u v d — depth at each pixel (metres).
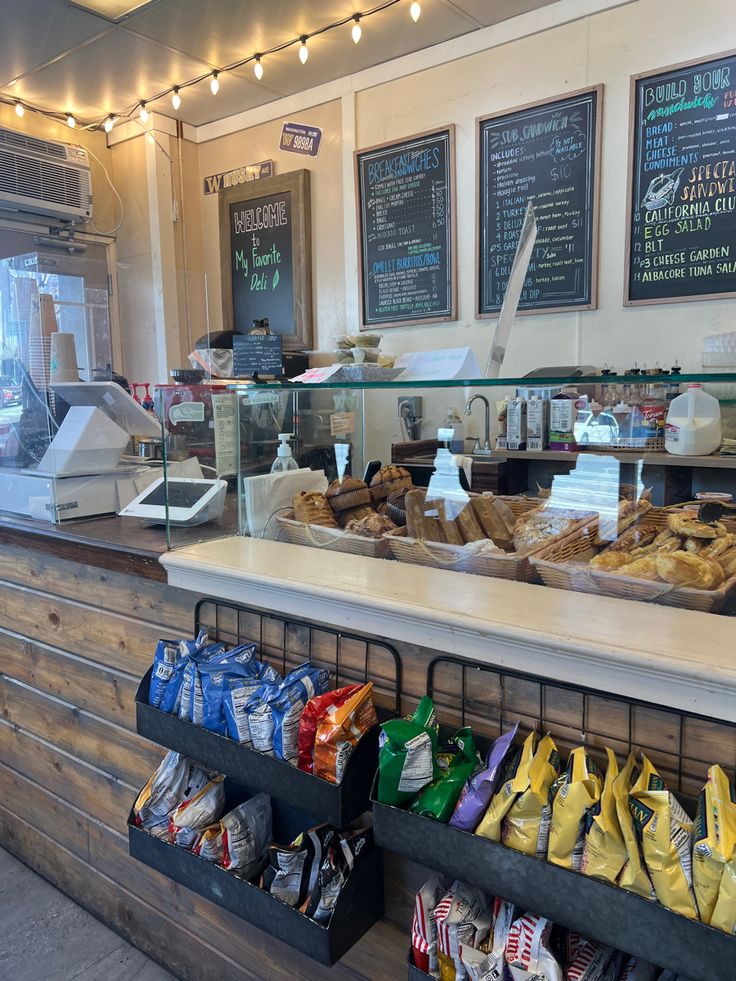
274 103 3.66
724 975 0.77
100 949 1.85
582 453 1.25
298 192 3.60
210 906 1.62
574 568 1.15
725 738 0.90
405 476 1.45
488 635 1.01
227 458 1.61
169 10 2.71
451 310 3.21
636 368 2.79
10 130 3.43
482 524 1.30
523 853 0.91
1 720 2.15
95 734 1.83
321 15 2.80
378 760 1.13
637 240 2.71
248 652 1.37
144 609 1.63
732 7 2.44
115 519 1.86
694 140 2.56
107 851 1.88
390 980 1.30
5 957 1.83
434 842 0.98
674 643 0.90
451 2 2.74
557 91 2.83
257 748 1.20
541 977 0.91
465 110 3.07
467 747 1.05
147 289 3.06
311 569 1.30
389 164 3.30
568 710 1.03
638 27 2.62
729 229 2.53
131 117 3.81
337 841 1.19
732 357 2.48
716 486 1.22
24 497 1.88
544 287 2.96
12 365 1.91
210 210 4.04
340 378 1.58
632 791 0.88
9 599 2.01
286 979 1.49
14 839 2.23
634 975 0.94
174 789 1.41
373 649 1.24
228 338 3.26
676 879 0.81
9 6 2.65
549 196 2.90
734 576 1.05
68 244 3.82
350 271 3.53
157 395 1.49
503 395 1.41
